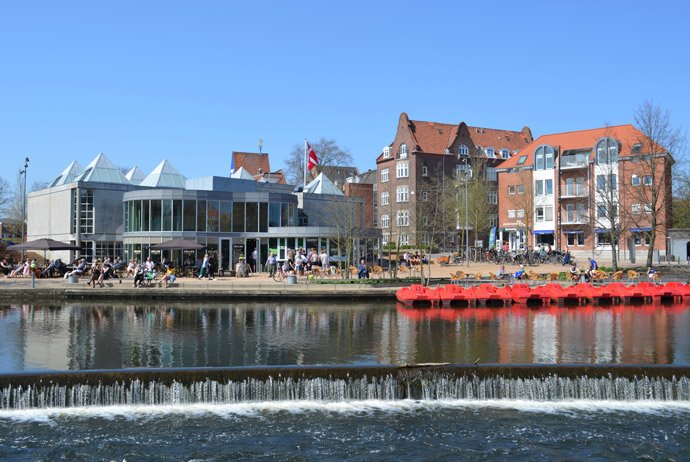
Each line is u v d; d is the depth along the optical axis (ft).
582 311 103.65
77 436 46.44
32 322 90.74
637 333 79.41
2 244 189.57
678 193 230.89
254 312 103.40
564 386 55.16
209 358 64.34
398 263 178.81
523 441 45.98
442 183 261.65
